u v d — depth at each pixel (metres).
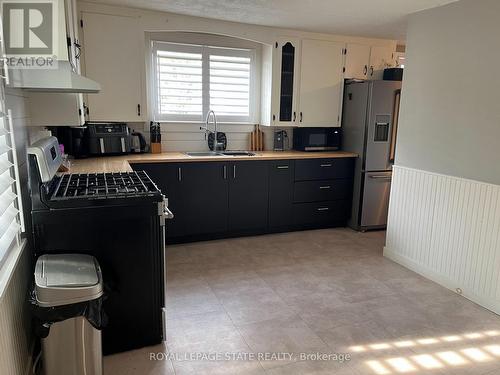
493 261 2.59
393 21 3.58
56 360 1.68
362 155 4.24
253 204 4.00
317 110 4.41
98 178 2.42
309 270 3.23
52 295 1.60
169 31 3.73
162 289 2.11
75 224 1.88
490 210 2.60
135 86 3.61
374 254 3.65
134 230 1.98
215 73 4.21
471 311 2.61
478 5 2.63
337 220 4.49
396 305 2.66
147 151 4.02
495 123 2.56
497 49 2.52
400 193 3.40
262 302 2.66
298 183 4.18
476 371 1.99
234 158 3.81
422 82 3.13
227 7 3.29
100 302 1.72
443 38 2.92
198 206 3.76
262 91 4.42
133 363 2.00
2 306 1.41
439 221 3.01
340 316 2.50
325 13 3.39
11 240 1.57
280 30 4.05
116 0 3.21
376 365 2.02
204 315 2.48
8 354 1.47
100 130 3.52
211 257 3.48
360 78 4.53
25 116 2.10
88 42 3.36
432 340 2.26
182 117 4.18
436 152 3.04
